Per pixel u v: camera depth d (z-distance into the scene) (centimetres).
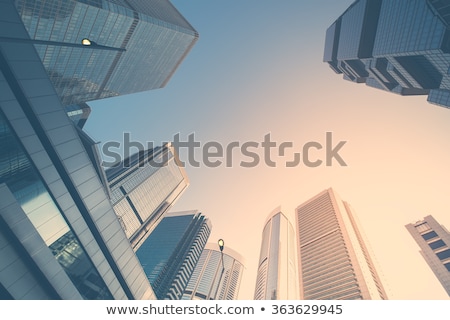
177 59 14012
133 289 3038
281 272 17200
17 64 2067
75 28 7700
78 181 2509
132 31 9725
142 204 14025
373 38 9194
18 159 2073
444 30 5666
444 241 10206
